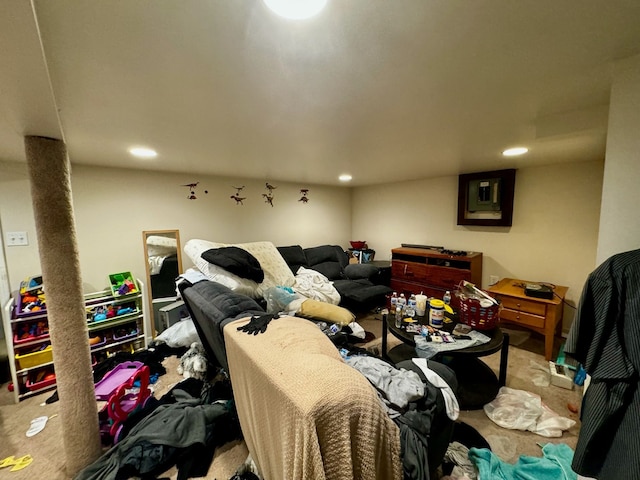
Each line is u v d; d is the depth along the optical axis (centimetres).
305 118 143
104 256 265
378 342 269
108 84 104
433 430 109
